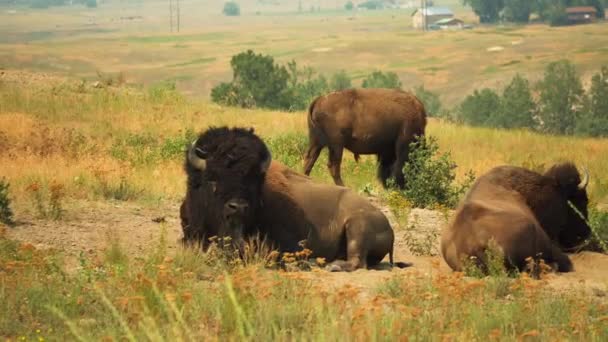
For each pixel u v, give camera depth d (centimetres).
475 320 2245
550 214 3356
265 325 2152
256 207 2994
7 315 2205
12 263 2491
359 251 3167
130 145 6688
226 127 3078
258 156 2959
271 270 2892
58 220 3612
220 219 2969
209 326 2220
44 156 5641
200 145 3052
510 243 2948
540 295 2527
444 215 4244
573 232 3478
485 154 7712
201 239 3102
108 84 10838
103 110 8356
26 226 3466
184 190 4666
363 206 3234
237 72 18825
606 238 3512
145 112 8444
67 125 7550
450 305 2328
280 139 6725
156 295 2244
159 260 2770
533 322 2288
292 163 5659
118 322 2153
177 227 3694
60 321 2205
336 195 3244
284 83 19000
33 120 7250
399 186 5247
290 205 3147
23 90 8975
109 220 3712
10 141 6116
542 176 3375
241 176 2927
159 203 4238
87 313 2300
